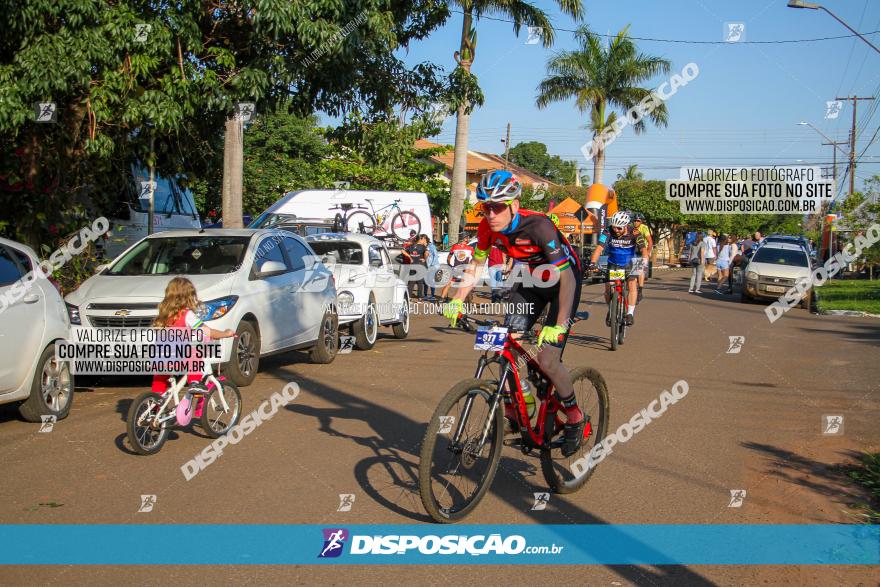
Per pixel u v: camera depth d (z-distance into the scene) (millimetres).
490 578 4168
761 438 7129
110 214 13711
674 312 19203
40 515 5039
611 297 12375
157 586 4027
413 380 9695
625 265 12336
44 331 7367
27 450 6555
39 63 9523
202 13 11297
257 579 4121
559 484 5461
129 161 13617
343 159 31875
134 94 10734
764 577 4219
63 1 9547
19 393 7125
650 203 53312
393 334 14312
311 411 7930
